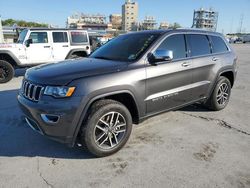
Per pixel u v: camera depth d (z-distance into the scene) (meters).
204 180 2.97
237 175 3.07
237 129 4.45
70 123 3.10
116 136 3.51
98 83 3.20
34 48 9.79
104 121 3.36
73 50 10.81
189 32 4.58
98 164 3.30
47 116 3.12
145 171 3.14
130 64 3.61
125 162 3.34
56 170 3.16
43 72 3.42
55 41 10.34
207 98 4.99
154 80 3.78
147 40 4.05
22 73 10.81
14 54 9.23
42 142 3.89
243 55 21.42
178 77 4.16
